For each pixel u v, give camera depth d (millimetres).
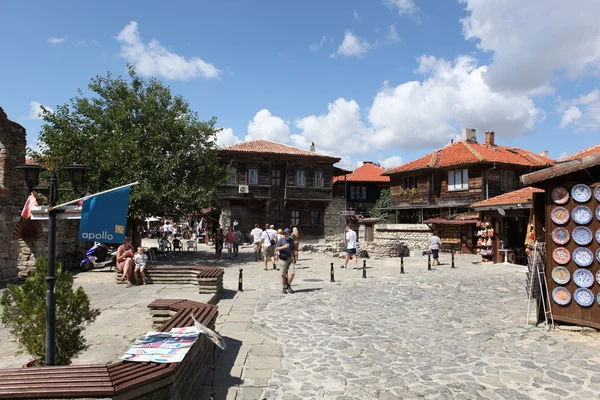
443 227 28984
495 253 20734
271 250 18031
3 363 5855
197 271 12914
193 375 4988
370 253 25391
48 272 4828
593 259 7488
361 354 6617
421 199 36000
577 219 7664
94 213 5160
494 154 33938
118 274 13266
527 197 19000
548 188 8109
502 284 13766
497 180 32469
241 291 12398
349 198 48500
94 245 17641
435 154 37094
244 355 6520
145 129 20453
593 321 7484
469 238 27375
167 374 3869
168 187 20094
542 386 5297
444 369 5930
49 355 4734
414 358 6414
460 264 20391
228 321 8711
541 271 8414
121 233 5270
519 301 10852
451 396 5027
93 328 7691
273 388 5281
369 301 10883
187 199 20328
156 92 21547
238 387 5301
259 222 38094
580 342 7055
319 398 5004
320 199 39188
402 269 16828
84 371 3678
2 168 13141
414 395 5066
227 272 17062
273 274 16484
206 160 22266
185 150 21469
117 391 3422
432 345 7062
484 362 6199
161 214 20906
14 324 5195
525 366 6004
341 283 13992
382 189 47531
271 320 8859
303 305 10375
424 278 15219
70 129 18750
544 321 8445
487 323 8516
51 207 5023
